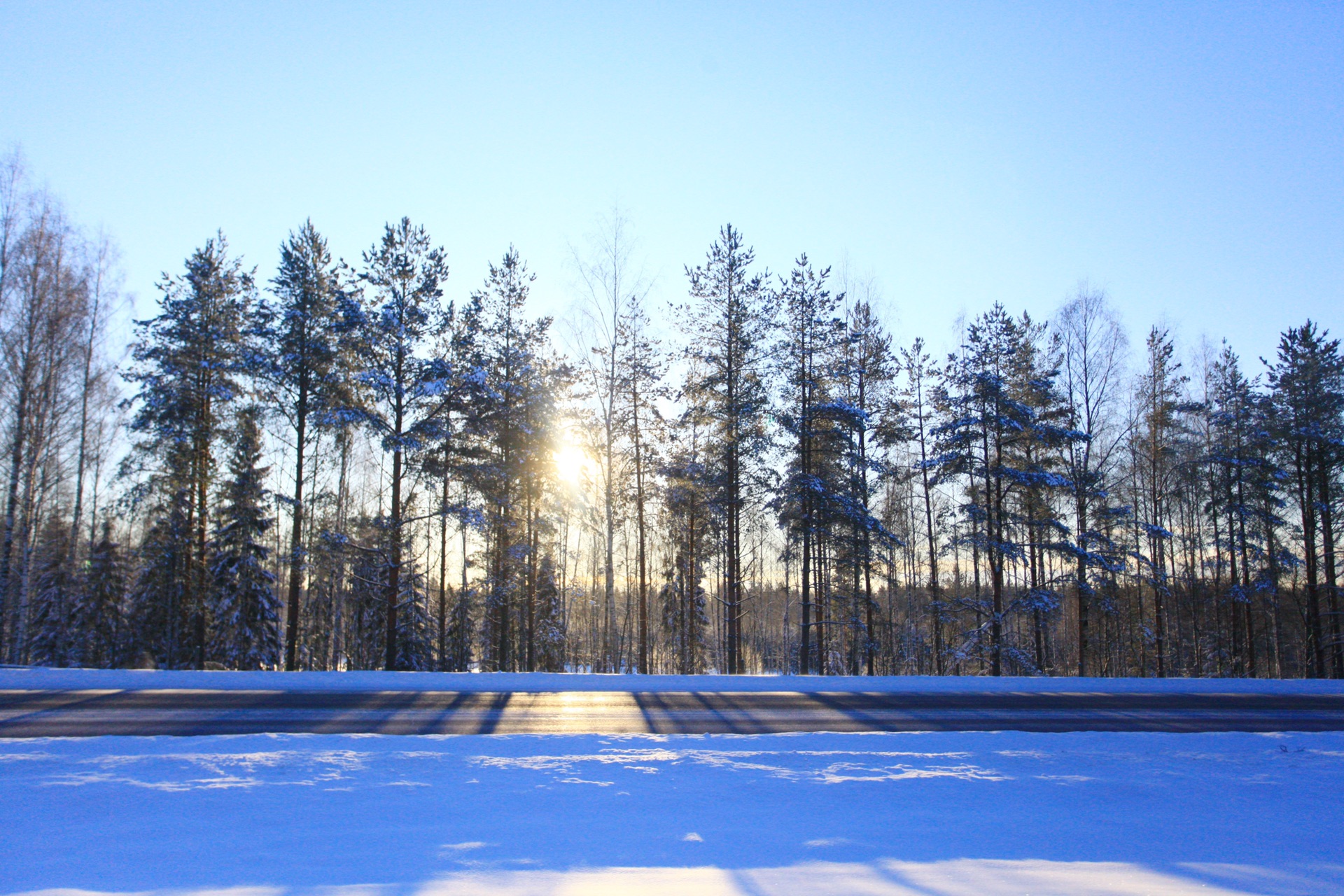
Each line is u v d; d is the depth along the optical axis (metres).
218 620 30.80
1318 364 33.19
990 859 6.83
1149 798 9.22
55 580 36.59
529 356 28.25
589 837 7.07
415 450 24.12
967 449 29.58
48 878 5.81
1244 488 34.22
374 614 37.88
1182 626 40.81
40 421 24.61
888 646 39.81
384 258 25.12
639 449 27.72
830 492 28.22
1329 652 35.06
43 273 24.94
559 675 19.77
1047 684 20.44
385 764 9.38
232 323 28.48
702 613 40.09
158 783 8.42
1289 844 7.66
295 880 5.79
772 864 6.43
